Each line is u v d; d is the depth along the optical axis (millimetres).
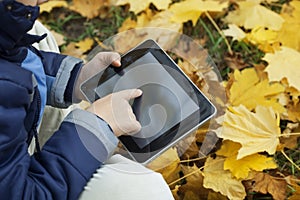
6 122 960
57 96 1260
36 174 1031
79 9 1799
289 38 1675
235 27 1703
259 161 1396
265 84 1546
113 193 1042
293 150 1486
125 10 1809
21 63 1076
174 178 1405
